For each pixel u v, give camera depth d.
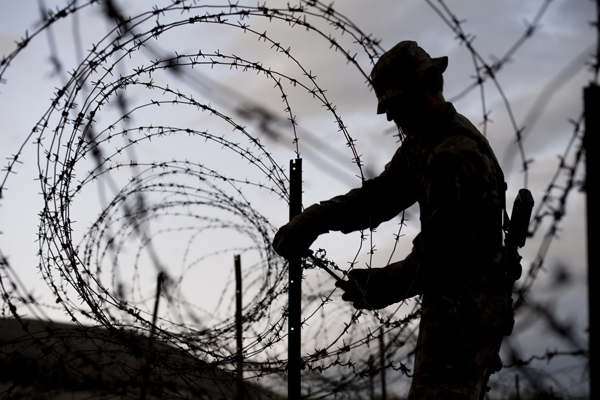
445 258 2.09
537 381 1.55
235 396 2.67
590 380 1.46
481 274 2.10
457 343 2.03
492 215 2.12
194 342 2.90
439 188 2.10
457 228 2.07
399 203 2.70
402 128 2.38
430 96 2.29
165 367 2.55
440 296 2.12
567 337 1.48
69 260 2.70
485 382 2.10
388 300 2.49
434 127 2.29
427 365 2.04
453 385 1.99
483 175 2.11
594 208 1.50
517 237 2.20
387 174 2.67
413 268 2.37
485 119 1.65
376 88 2.37
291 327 2.85
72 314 2.67
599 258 1.48
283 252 2.69
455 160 2.10
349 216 2.70
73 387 2.25
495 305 2.09
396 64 2.31
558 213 1.54
